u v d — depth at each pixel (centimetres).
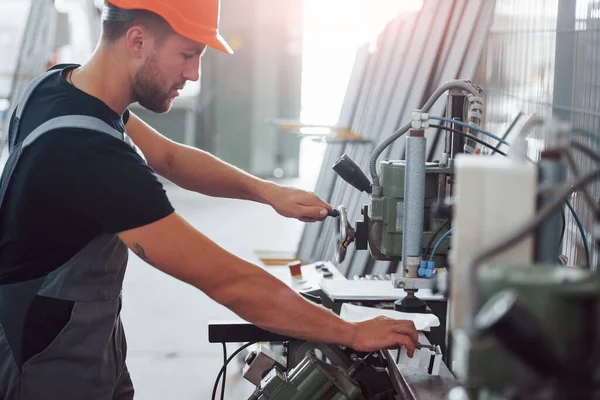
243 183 210
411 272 168
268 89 891
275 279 153
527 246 98
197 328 449
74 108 159
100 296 167
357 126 544
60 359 166
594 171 79
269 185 208
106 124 158
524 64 283
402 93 450
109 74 166
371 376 178
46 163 151
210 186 212
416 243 168
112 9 161
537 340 69
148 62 164
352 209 464
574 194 218
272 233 693
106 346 171
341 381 171
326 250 504
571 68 231
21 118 166
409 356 149
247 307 151
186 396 355
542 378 72
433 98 184
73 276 163
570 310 76
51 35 700
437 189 179
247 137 899
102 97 166
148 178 150
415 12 475
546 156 103
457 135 184
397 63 482
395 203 179
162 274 561
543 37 260
